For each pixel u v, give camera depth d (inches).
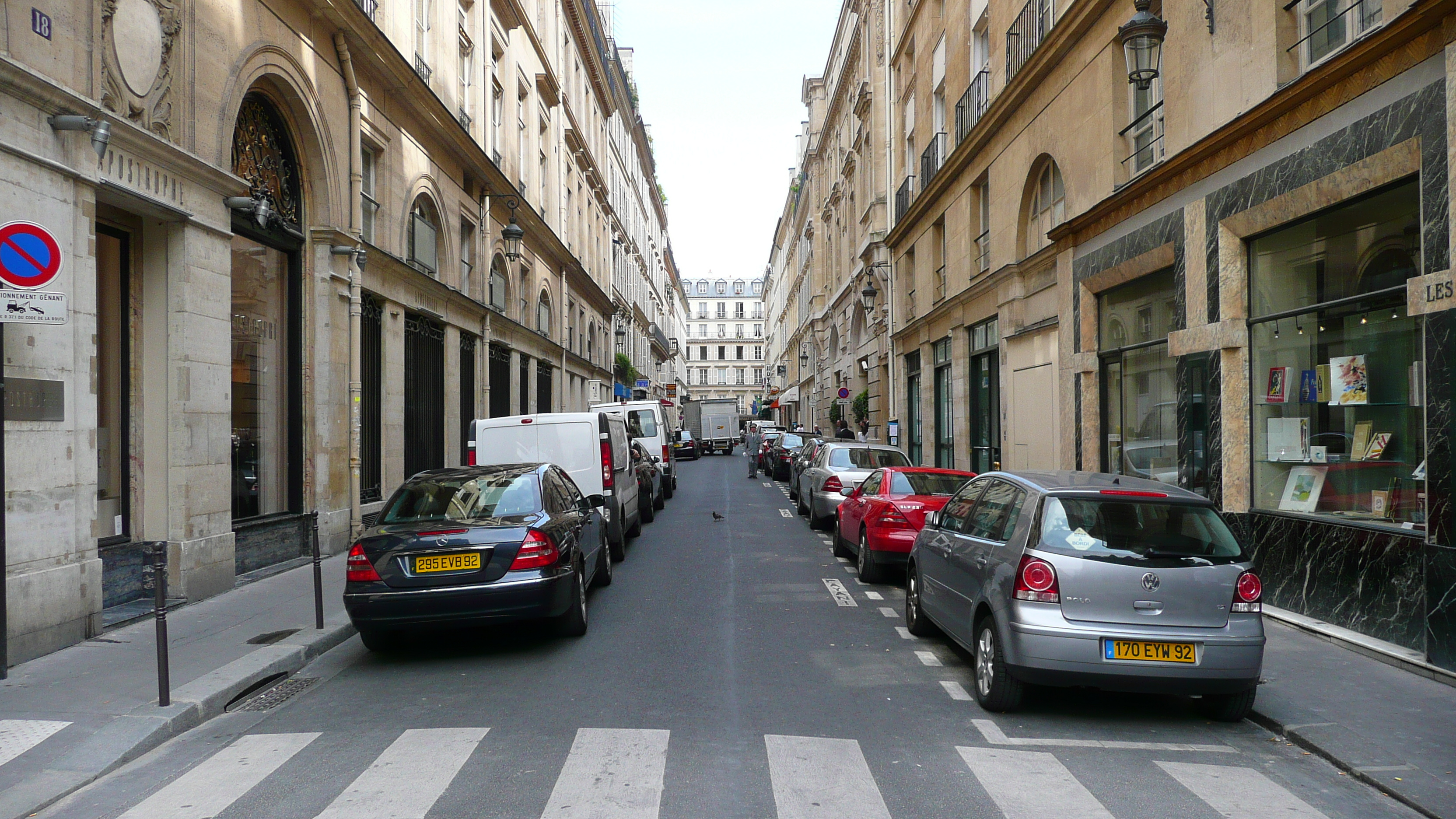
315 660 270.7
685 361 4291.3
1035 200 589.0
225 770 177.3
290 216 445.1
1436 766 178.4
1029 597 202.8
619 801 157.5
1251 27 324.8
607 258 1638.8
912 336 957.8
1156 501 213.5
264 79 406.3
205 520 343.0
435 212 665.0
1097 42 463.8
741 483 1077.8
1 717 201.3
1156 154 417.7
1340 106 278.5
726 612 329.7
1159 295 413.4
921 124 891.4
